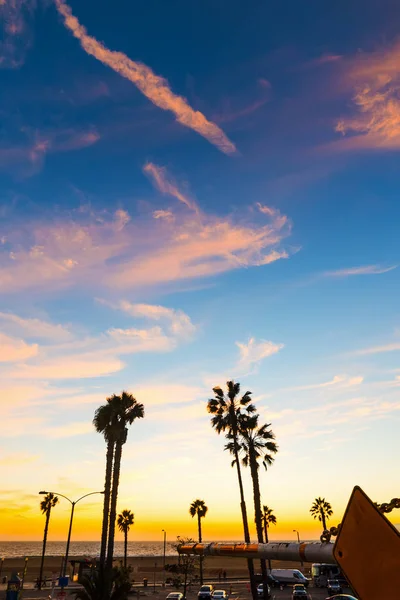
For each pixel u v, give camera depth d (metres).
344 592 45.31
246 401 36.88
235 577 73.44
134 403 39.81
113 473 36.59
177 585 57.88
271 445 34.78
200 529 75.12
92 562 39.09
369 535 2.65
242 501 33.75
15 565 92.88
